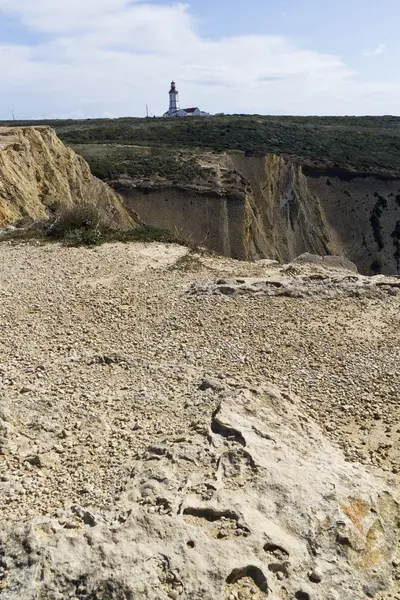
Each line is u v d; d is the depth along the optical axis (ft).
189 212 142.92
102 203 103.71
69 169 95.91
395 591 14.99
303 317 32.07
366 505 16.69
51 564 13.34
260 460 17.33
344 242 174.19
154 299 35.40
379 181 185.16
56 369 25.32
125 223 106.73
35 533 14.11
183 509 15.31
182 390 22.93
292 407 21.66
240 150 184.75
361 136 229.25
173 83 414.00
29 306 34.40
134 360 26.20
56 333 30.55
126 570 13.41
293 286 35.53
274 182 171.53
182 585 13.42
